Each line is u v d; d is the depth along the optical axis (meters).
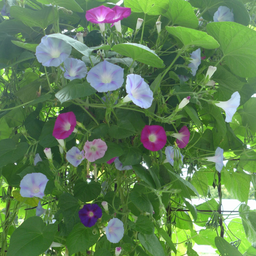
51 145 0.59
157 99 0.62
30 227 0.56
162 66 0.55
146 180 0.58
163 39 0.74
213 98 0.74
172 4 0.65
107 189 0.71
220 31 0.61
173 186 0.69
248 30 0.56
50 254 0.62
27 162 0.65
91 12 0.60
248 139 0.82
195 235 0.84
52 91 0.63
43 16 0.65
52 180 0.62
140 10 0.70
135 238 0.66
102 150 0.57
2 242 0.72
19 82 0.84
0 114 0.72
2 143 0.61
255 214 0.76
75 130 0.59
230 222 0.92
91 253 0.64
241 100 0.77
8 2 0.64
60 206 0.60
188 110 0.61
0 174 0.66
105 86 0.52
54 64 0.52
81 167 0.66
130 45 0.50
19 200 0.72
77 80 0.56
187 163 0.74
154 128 0.61
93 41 0.74
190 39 0.57
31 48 0.60
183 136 0.66
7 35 0.74
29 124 0.69
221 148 0.76
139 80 0.54
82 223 0.57
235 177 0.83
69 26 0.81
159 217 0.65
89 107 0.69
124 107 0.61
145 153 0.67
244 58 0.64
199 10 0.81
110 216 0.61
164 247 0.76
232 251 0.69
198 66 0.75
